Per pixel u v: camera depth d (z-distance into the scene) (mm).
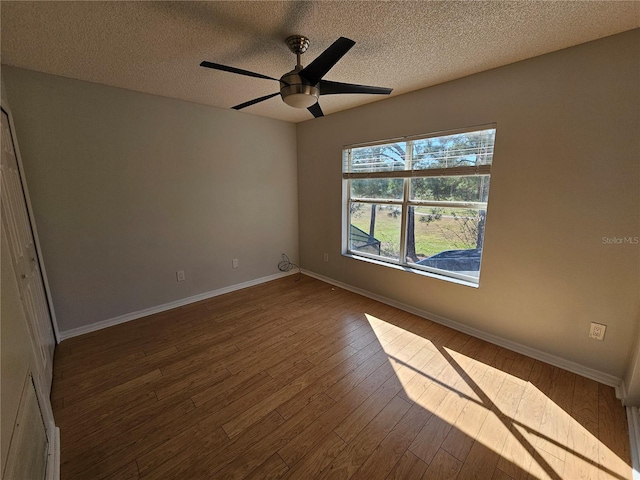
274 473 1399
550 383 1996
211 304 3359
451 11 1492
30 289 1825
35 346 1648
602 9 1466
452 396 1892
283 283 4059
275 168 3973
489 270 2459
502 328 2447
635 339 1831
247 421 1704
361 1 1404
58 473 1378
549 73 1974
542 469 1410
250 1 1398
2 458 859
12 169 1917
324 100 3035
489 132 2363
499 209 2330
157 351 2410
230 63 2105
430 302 2938
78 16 1493
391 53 1959
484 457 1475
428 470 1410
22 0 1341
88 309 2711
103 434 1611
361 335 2658
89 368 2184
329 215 3893
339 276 3914
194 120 3143
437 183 2812
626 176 1779
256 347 2471
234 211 3643
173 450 1519
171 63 2107
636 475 1376
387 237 3357
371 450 1517
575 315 2066
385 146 3133
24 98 2215
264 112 3523
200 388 1977
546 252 2141
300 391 1946
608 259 1896
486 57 2027
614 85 1755
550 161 2041
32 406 1266
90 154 2557
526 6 1446
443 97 2535
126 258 2879
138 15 1501
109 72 2270
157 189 2988
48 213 2404
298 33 1702
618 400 1830
